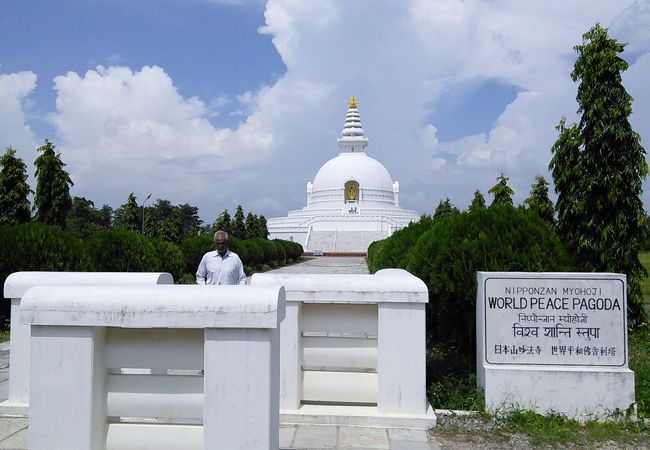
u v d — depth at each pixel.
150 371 6.49
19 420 6.61
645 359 10.52
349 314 6.91
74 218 63.75
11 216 27.36
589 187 13.57
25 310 4.02
